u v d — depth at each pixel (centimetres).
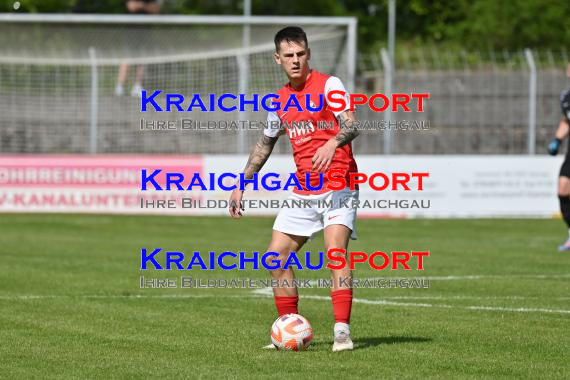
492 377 1379
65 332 1762
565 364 1474
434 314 1984
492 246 3466
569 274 2678
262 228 4138
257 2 8812
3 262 2911
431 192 4656
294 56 1555
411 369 1428
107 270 2738
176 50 5475
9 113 5309
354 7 9206
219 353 1559
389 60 4753
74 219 4488
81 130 5325
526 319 1916
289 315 1590
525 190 4694
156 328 1811
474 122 5191
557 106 5169
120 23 5728
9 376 1393
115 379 1372
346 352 1556
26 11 8431
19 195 4581
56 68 5384
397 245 3475
